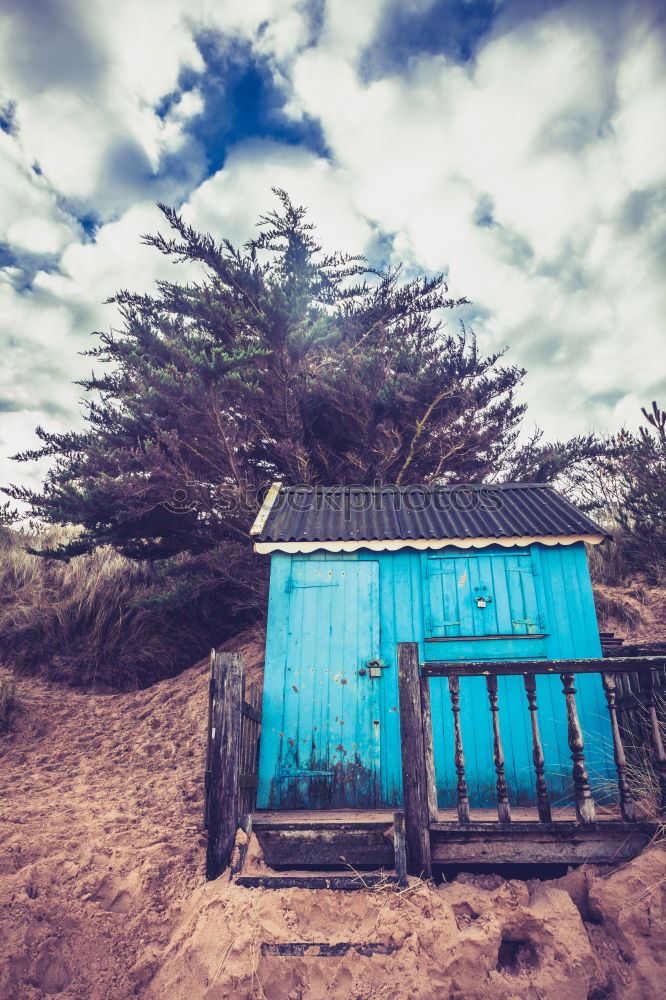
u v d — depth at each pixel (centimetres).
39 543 1200
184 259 983
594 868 404
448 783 534
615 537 991
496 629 576
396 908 377
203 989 351
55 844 472
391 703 552
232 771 432
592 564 951
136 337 883
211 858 418
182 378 780
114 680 868
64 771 644
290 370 866
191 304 943
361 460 935
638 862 393
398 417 952
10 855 457
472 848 408
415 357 952
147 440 770
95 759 677
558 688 559
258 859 417
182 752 695
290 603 589
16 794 577
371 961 358
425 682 436
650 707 429
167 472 790
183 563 909
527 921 381
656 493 898
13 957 384
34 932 399
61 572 1030
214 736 439
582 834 409
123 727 759
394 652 571
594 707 552
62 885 434
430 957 358
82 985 378
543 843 408
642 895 379
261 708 561
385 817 450
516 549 607
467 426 959
